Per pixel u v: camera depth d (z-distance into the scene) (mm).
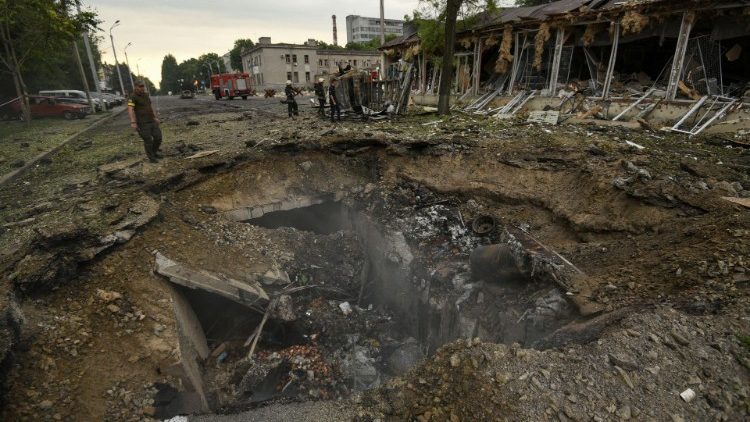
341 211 9383
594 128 10172
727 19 9750
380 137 9414
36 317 4336
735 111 9266
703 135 9008
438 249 6879
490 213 7375
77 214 6098
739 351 3117
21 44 18156
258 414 3775
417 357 6105
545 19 12859
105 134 14711
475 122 12008
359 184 9102
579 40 13102
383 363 6023
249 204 8453
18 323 4023
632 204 5832
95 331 4520
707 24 10578
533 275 4957
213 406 4832
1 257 5027
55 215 6328
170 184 7660
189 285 5523
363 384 5527
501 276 5238
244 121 15453
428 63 20078
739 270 3838
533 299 4805
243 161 8812
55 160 10227
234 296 5887
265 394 5203
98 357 4289
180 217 6918
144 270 5367
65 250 5035
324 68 59594
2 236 5742
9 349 3750
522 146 8492
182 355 4637
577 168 7195
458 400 3115
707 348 3188
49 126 16969
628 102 11281
